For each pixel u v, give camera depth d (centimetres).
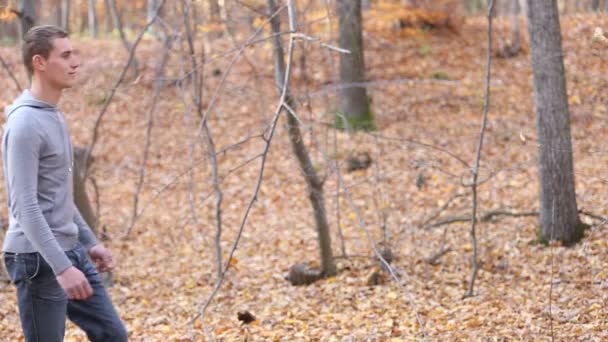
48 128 304
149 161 1191
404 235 814
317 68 1320
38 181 304
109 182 1127
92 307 328
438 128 1188
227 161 1153
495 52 1553
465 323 508
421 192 952
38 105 305
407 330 501
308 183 654
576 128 1121
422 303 580
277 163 1117
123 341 332
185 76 566
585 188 872
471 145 1111
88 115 1354
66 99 1420
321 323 544
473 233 598
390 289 633
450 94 1341
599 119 1141
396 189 968
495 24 1761
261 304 620
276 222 932
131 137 1270
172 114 1318
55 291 313
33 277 307
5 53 1730
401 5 1505
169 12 988
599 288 561
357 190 984
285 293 653
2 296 650
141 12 1855
